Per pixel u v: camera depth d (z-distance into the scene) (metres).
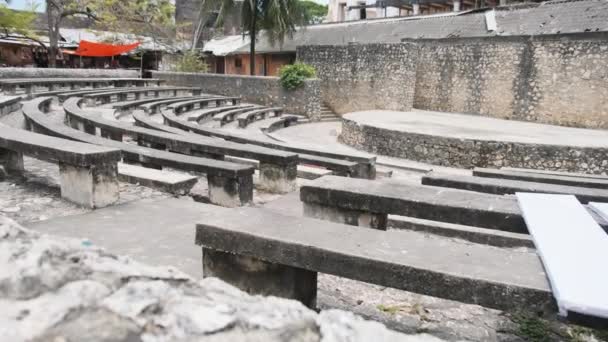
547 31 15.89
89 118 7.93
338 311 1.46
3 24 22.66
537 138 11.21
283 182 5.79
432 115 16.98
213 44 31.19
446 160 11.11
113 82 19.56
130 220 4.04
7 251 1.37
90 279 1.33
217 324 1.24
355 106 20.34
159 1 28.33
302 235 2.39
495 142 10.56
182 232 3.80
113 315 1.22
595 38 14.40
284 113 20.25
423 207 3.33
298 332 1.29
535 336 2.54
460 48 18.02
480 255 2.20
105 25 26.83
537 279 1.93
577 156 10.11
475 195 3.55
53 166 5.89
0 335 1.10
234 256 2.53
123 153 5.59
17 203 4.34
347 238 2.37
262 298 1.50
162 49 28.83
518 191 4.38
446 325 2.64
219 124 14.73
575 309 1.65
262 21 22.38
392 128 12.27
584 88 14.83
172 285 1.43
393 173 9.76
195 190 5.53
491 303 1.94
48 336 1.13
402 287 2.10
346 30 25.16
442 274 2.00
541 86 15.83
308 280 2.57
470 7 30.12
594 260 2.05
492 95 17.23
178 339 1.19
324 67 21.14
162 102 15.04
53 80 15.73
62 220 3.96
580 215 2.83
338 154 7.31
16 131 5.18
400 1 31.27
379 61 19.12
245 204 4.98
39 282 1.27
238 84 21.30
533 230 2.51
